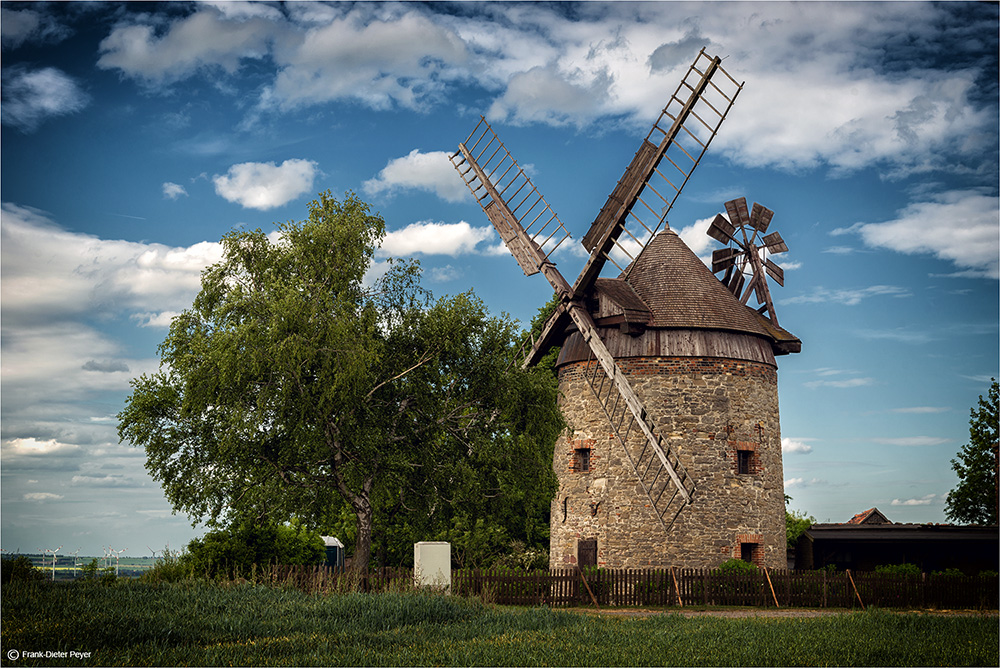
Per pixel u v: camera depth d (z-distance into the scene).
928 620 21.16
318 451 25.22
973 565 40.25
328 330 24.61
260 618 17.98
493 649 15.41
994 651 16.39
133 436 26.69
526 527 34.50
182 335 26.77
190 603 19.06
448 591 23.89
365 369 24.83
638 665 14.25
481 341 27.80
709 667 14.33
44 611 16.56
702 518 31.84
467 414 27.81
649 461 32.41
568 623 19.44
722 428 32.75
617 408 33.56
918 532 40.94
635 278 35.53
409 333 27.28
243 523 26.25
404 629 17.56
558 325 36.03
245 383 24.56
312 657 14.24
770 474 33.56
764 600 28.69
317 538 31.22
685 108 33.00
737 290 37.84
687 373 33.00
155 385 27.11
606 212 35.03
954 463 46.06
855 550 41.81
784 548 33.66
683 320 33.34
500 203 38.59
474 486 27.72
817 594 28.75
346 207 28.09
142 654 14.03
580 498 34.25
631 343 33.69
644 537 32.09
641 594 28.16
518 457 28.17
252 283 27.09
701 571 28.75
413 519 28.45
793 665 14.61
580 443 34.69
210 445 26.14
